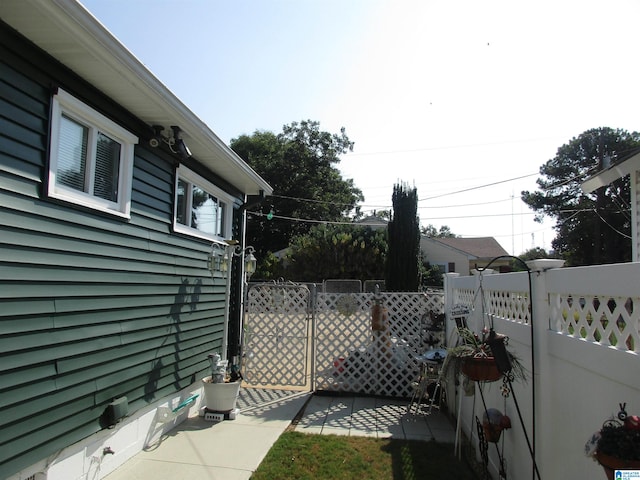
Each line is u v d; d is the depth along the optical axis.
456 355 3.12
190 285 4.67
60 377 2.67
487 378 2.90
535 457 2.49
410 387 5.69
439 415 5.01
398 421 4.77
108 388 3.18
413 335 5.81
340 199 29.20
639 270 1.56
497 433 2.95
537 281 2.52
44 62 2.58
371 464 3.56
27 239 2.42
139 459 3.54
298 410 5.05
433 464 3.57
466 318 4.49
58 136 2.70
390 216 8.49
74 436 2.80
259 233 28.61
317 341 5.95
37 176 2.51
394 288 8.16
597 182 6.20
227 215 5.96
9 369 2.28
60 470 2.71
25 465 2.39
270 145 28.56
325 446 3.92
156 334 3.92
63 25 2.29
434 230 46.56
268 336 6.14
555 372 2.32
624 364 1.64
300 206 27.77
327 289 16.97
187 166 4.64
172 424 4.30
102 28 2.46
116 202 3.38
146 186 3.77
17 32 2.37
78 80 2.88
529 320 2.68
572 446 2.09
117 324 3.29
